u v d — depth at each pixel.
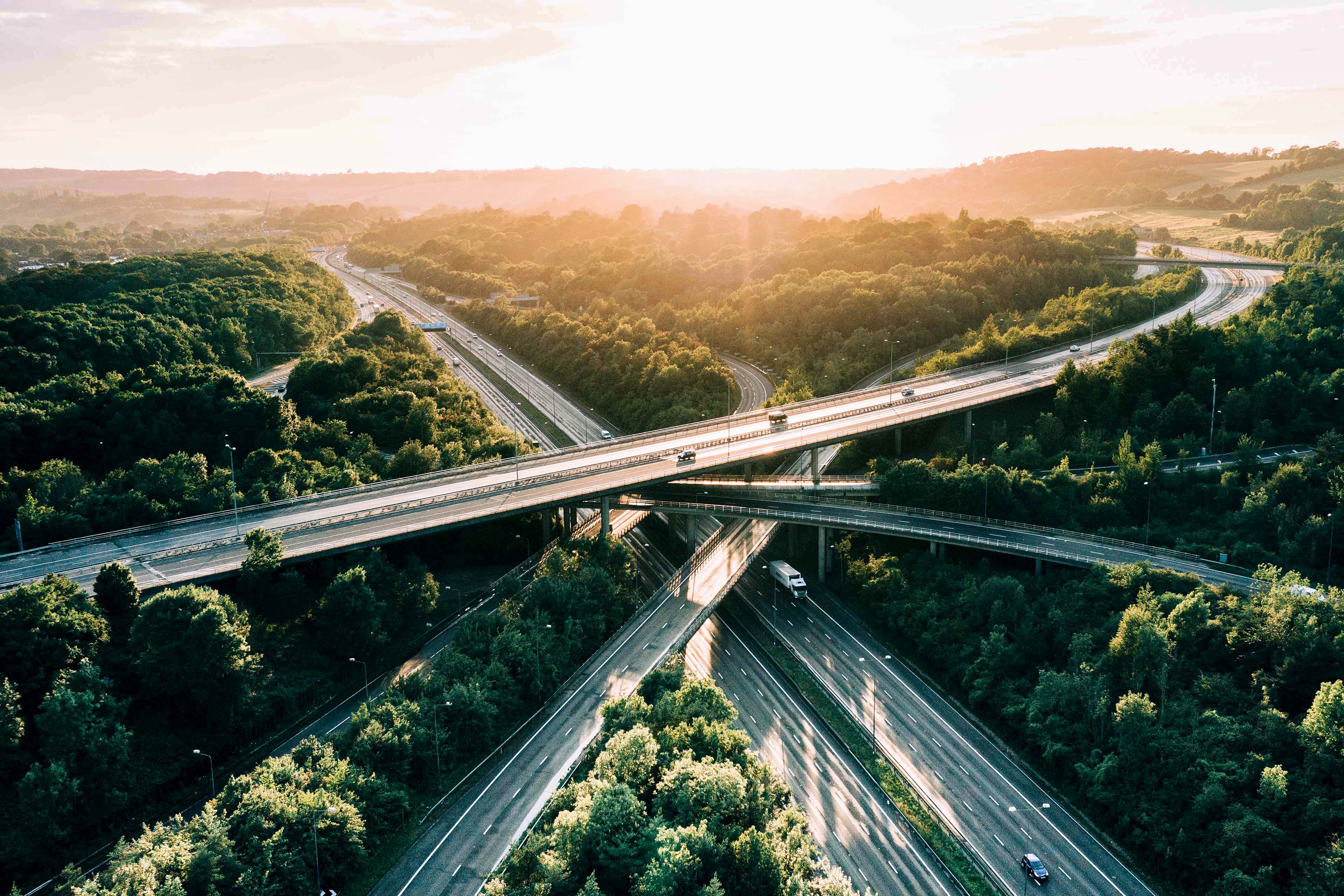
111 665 153.25
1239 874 123.50
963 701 178.38
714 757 136.25
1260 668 158.25
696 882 112.00
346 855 123.12
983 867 136.38
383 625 182.62
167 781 143.75
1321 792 131.38
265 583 177.12
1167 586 181.50
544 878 112.38
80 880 119.06
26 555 185.75
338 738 142.88
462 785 142.88
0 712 133.00
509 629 170.88
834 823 146.62
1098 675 163.00
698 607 198.12
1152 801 139.75
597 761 133.12
